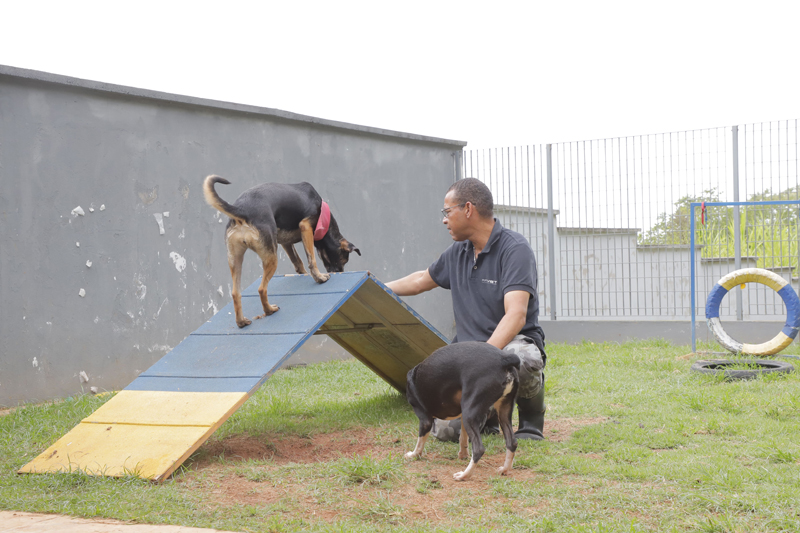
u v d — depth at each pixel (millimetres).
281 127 9680
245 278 9141
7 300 6859
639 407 5488
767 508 2881
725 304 10836
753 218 10539
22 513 3076
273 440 4695
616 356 8609
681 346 10062
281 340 4414
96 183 7613
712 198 10719
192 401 4098
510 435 3637
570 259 11805
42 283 7137
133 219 7961
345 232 10648
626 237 11344
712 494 3109
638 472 3482
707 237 10820
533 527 2760
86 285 7508
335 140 10500
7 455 4348
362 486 3393
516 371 3582
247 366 4277
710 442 4230
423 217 12039
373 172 11133
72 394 7340
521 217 12172
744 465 3691
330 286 4922
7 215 6875
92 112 7590
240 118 9148
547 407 5625
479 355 3582
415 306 11914
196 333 4957
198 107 8641
